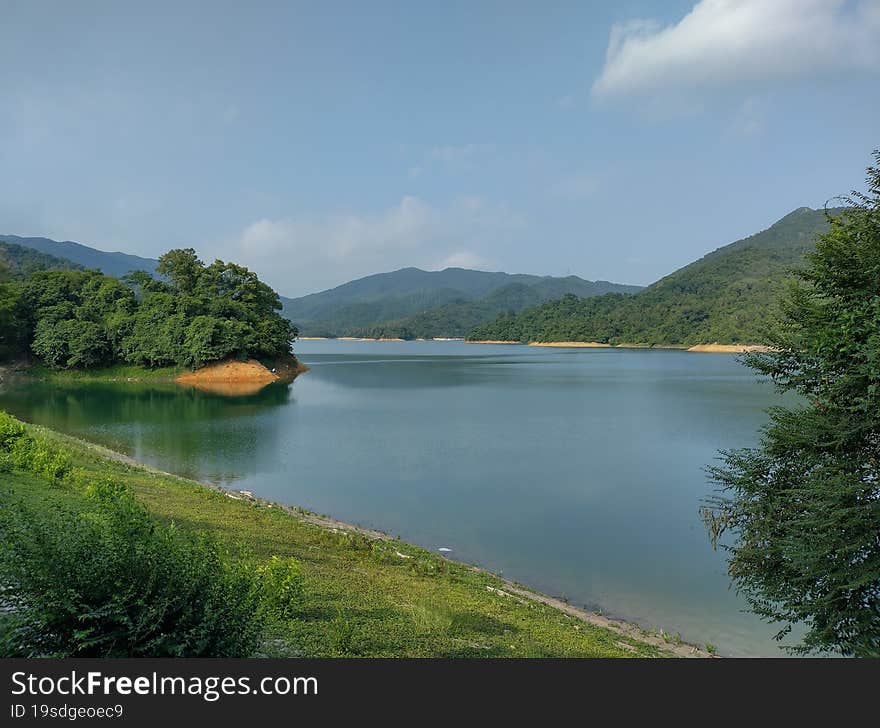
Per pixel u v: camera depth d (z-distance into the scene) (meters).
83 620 5.96
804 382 12.59
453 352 193.75
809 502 11.38
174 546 6.84
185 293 96.44
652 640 13.23
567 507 23.94
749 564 13.16
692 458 33.22
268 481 28.22
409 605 12.17
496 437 40.06
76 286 94.56
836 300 12.38
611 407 55.06
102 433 41.00
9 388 73.50
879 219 12.18
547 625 12.62
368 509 23.69
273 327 97.25
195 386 78.12
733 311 183.50
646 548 19.39
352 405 57.84
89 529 6.74
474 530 21.12
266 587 9.63
